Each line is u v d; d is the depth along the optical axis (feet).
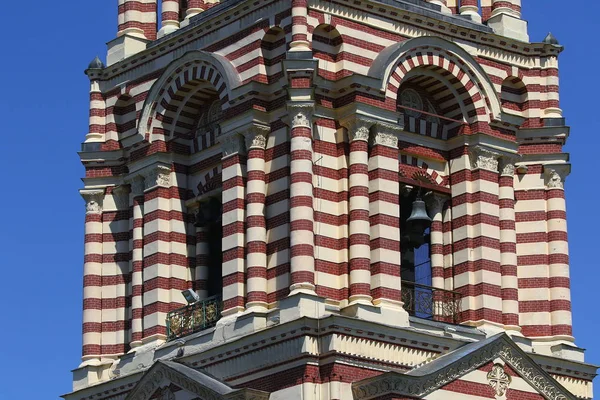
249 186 221.05
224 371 217.77
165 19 244.42
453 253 229.66
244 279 220.64
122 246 241.96
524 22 242.78
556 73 242.17
